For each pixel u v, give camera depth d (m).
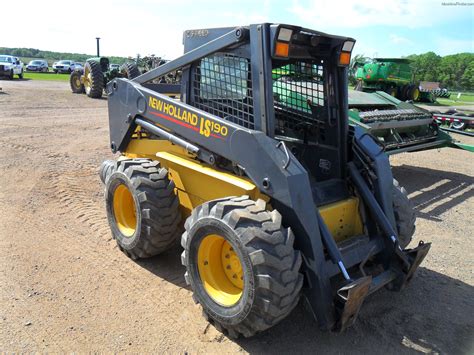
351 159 3.69
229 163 3.40
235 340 3.01
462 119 9.11
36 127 10.82
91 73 17.78
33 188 6.05
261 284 2.60
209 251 3.07
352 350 2.96
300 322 3.24
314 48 3.37
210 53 3.42
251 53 3.06
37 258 4.03
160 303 3.39
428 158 9.39
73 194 5.88
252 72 3.07
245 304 2.72
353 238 3.42
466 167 8.58
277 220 2.73
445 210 5.94
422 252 3.30
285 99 3.89
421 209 5.97
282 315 2.69
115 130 4.60
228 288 3.06
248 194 3.13
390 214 3.51
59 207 5.37
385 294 3.69
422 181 7.44
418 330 3.21
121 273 3.83
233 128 3.14
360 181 3.54
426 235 5.03
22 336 2.94
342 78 3.51
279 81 3.89
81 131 10.60
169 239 3.82
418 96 23.48
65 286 3.58
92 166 7.39
